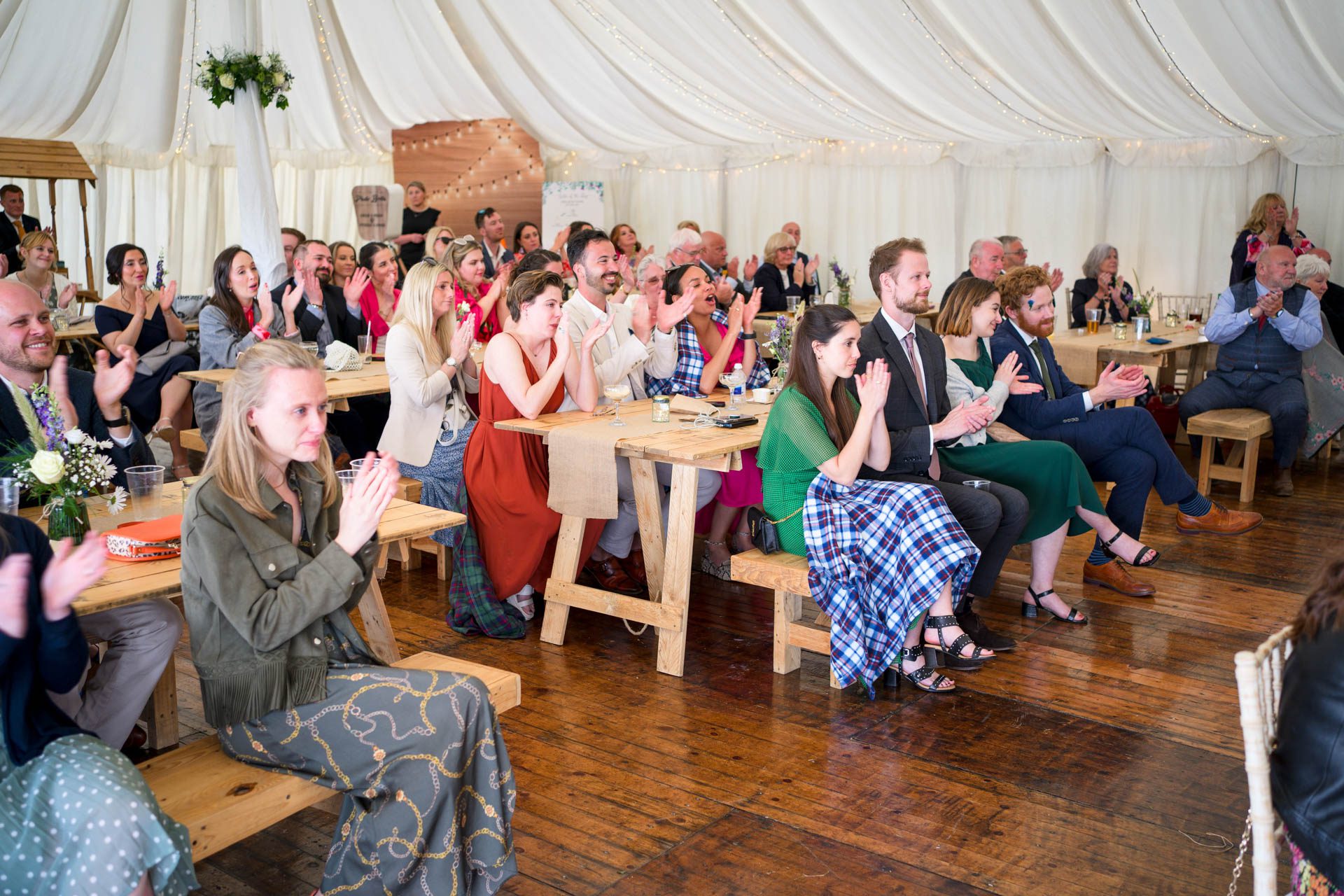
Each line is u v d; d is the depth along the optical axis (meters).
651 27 7.80
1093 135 8.77
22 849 1.84
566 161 11.70
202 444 5.71
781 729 3.37
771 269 9.14
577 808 2.89
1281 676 1.78
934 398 3.96
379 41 9.26
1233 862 2.64
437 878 2.22
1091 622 4.28
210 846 2.10
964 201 9.94
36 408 2.65
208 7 8.41
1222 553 5.16
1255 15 6.31
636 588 4.58
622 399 4.12
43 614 1.91
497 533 4.09
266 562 2.21
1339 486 6.48
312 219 12.45
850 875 2.59
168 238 12.31
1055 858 2.66
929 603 3.43
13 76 8.77
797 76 8.18
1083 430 4.63
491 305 6.11
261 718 2.24
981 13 6.70
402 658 3.78
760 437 3.86
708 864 2.63
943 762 3.15
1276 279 6.07
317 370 2.27
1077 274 9.38
